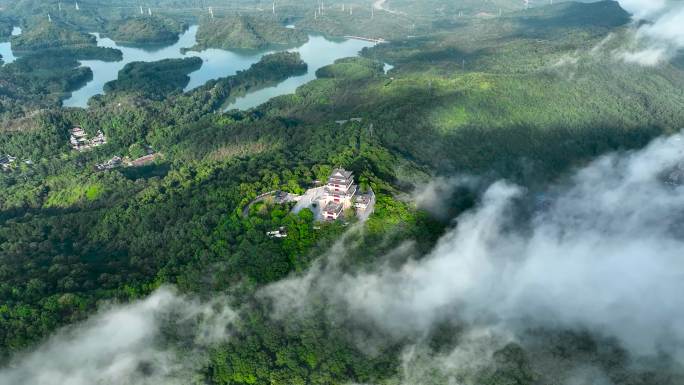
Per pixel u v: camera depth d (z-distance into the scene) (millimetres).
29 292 192750
